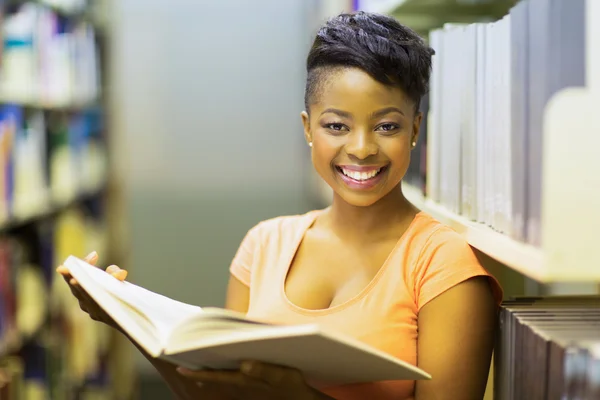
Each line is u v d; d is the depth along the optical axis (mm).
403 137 1080
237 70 4633
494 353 1137
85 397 3717
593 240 829
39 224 3037
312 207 4684
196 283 4727
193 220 4695
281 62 4629
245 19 4609
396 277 1101
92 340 3609
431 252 1095
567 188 832
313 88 1106
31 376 2680
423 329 1079
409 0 1835
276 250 1230
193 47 4617
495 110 1094
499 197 1068
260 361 957
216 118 4652
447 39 1400
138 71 4617
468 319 1059
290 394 987
